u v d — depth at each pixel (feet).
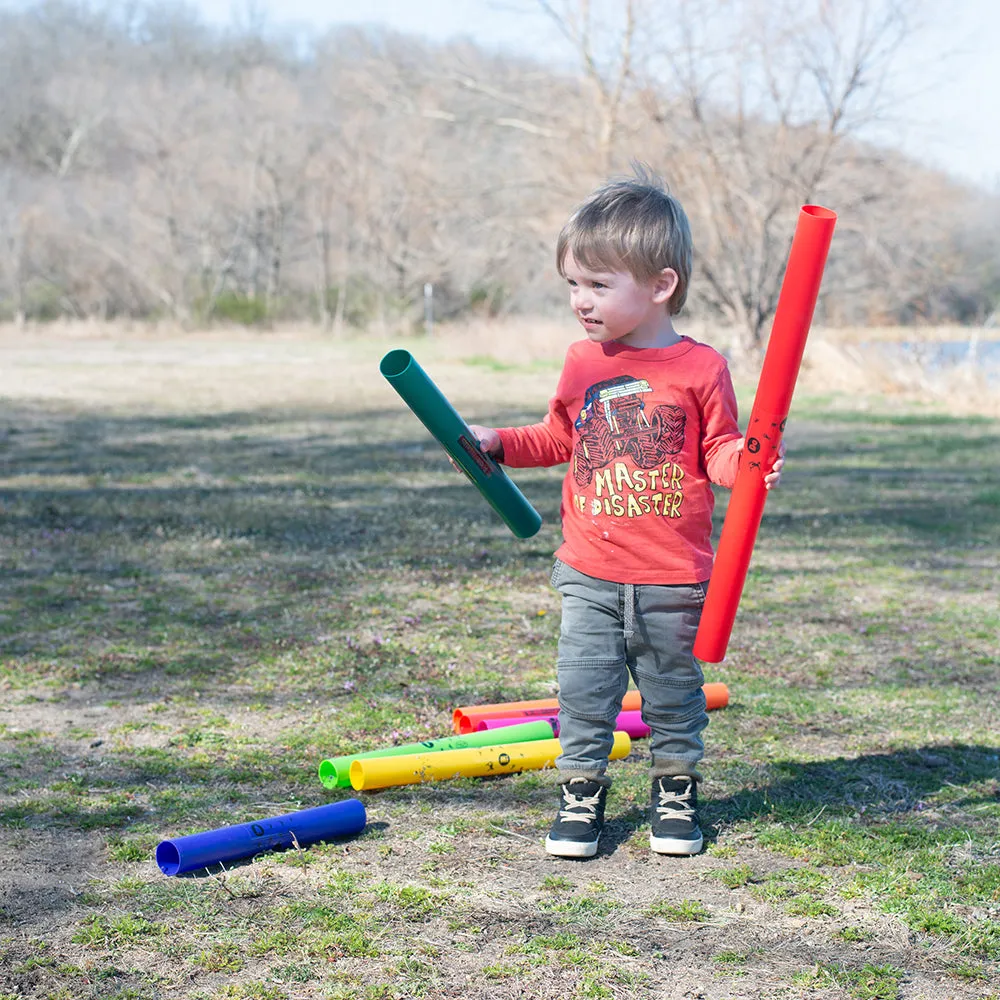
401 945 7.16
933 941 7.32
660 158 68.39
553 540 21.91
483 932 7.34
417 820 9.22
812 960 7.06
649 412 8.41
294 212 146.41
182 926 7.38
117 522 23.04
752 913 7.65
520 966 6.92
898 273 74.90
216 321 139.03
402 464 32.96
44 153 163.22
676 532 8.50
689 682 8.70
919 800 9.71
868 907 7.75
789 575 19.42
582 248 8.23
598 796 8.72
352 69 130.52
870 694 12.87
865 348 62.64
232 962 6.94
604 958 7.03
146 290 141.08
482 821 9.21
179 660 13.87
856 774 10.35
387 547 20.99
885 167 68.44
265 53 218.59
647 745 11.34
